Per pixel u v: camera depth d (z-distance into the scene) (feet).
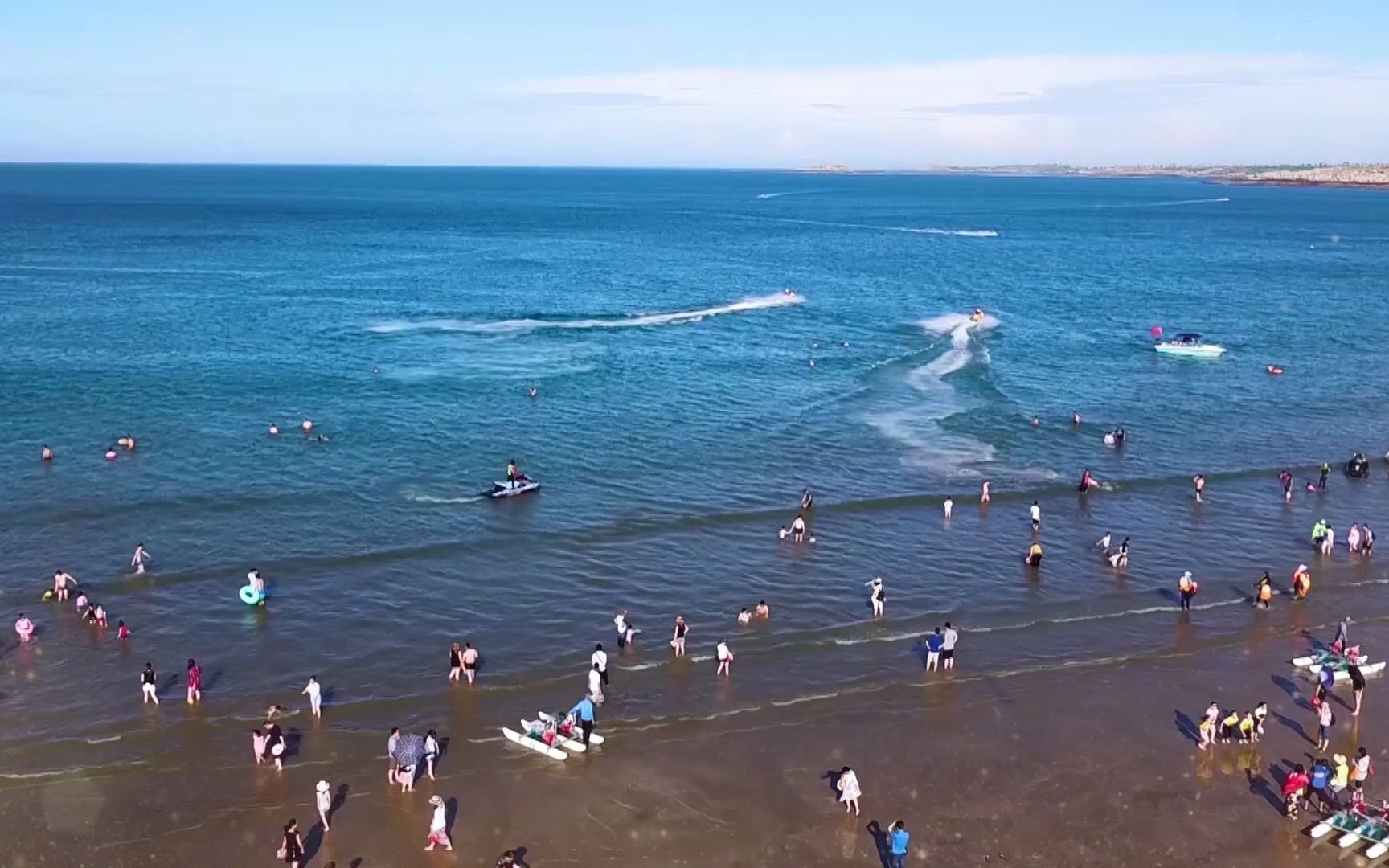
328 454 177.88
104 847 80.84
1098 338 303.27
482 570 134.41
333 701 102.68
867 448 189.06
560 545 142.92
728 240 620.08
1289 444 201.16
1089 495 168.76
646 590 130.11
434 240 577.02
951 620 124.16
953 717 102.78
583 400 215.92
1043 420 211.61
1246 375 258.78
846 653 115.55
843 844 83.97
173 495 156.97
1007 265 494.59
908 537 149.38
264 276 390.63
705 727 99.66
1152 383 248.52
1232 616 126.93
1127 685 109.81
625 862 81.10
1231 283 435.53
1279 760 96.58
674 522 152.15
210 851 80.89
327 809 83.87
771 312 334.03
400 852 81.35
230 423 193.77
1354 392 242.78
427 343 269.23
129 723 97.66
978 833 85.56
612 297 361.92
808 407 214.28
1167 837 85.46
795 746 97.09
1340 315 352.28
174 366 235.40
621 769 92.58
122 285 353.31
